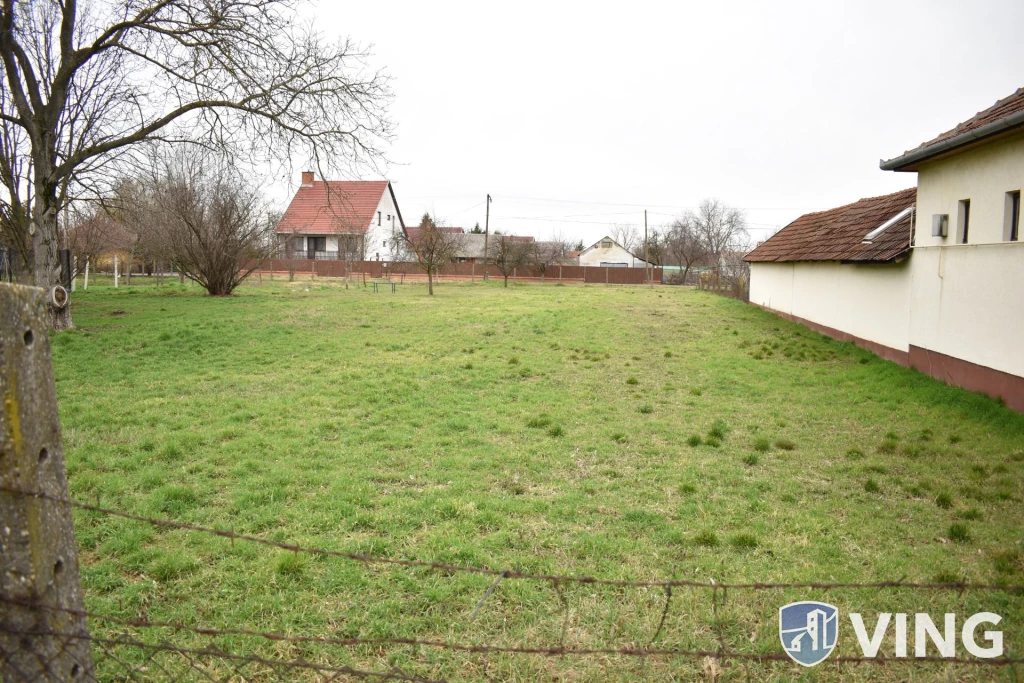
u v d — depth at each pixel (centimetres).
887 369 1319
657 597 430
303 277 5122
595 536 524
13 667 218
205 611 404
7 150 1847
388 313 2203
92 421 837
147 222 2981
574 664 366
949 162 1197
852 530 552
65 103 1789
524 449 769
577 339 1664
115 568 454
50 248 1700
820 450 800
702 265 6919
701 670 361
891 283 1448
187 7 1656
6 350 214
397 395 1028
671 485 660
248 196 2995
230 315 2059
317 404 959
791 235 2558
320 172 1814
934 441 839
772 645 379
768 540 524
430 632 390
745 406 1030
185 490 594
